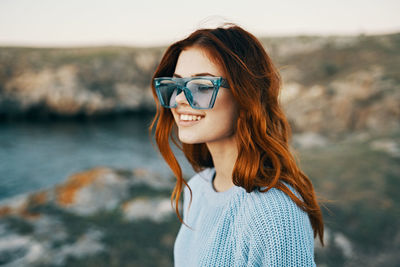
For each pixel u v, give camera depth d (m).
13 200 7.46
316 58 44.38
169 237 5.73
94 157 20.73
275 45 54.69
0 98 38.06
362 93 27.58
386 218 6.53
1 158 20.12
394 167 9.67
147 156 20.95
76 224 6.10
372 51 41.78
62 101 39.84
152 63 52.81
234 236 0.89
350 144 13.81
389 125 22.88
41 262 4.77
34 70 42.59
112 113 43.25
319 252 5.43
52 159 20.14
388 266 5.06
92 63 48.41
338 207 7.21
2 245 5.18
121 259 4.99
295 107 28.28
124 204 7.07
